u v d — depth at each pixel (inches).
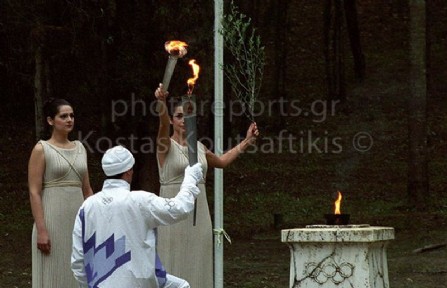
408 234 1417.3
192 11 1282.0
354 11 2511.1
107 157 570.3
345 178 1947.6
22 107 2251.5
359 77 2566.4
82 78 1424.7
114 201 562.3
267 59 2746.1
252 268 1153.4
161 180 718.5
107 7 1325.0
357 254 592.7
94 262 561.0
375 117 2345.0
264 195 1828.2
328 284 598.2
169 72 652.7
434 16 3038.9
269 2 2347.4
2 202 1697.8
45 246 675.4
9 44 1446.9
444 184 1844.2
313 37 2967.5
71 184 687.1
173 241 709.3
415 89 1569.9
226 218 1643.7
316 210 1717.5
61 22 1359.5
